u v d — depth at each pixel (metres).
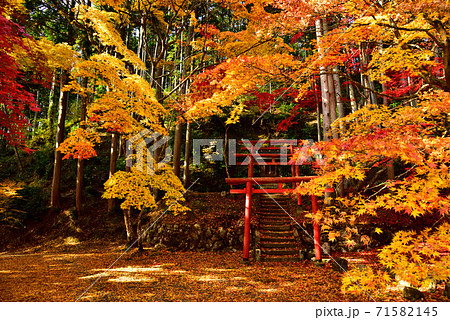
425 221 8.62
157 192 13.89
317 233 8.12
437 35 5.56
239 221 11.12
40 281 6.79
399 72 10.09
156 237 11.54
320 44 6.33
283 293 5.69
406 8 4.57
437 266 3.05
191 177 16.22
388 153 3.59
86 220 14.06
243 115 19.59
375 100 11.48
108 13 10.49
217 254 10.05
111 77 7.78
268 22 6.49
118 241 12.63
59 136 15.07
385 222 9.62
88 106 8.05
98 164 17.94
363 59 11.55
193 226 11.13
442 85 5.22
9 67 4.67
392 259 3.32
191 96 8.83
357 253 9.03
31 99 5.19
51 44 9.39
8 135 5.32
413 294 5.00
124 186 8.34
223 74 7.67
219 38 10.12
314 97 12.62
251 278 6.84
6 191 13.27
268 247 9.43
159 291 5.98
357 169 4.18
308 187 4.58
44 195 16.03
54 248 12.25
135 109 8.22
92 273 7.57
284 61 6.08
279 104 21.06
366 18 5.93
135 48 18.61
